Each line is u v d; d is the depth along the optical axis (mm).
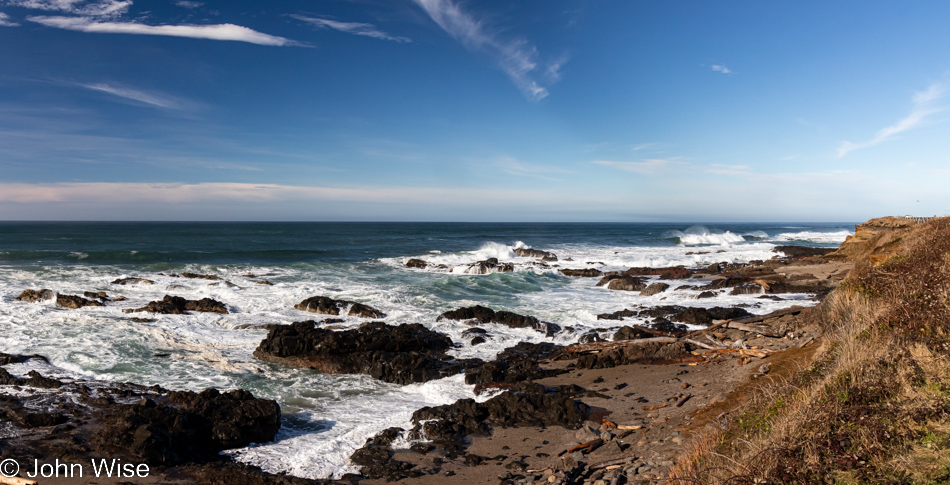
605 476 6914
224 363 13234
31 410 9406
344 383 12312
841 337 8562
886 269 10961
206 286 23266
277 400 11055
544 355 14508
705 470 5445
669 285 26562
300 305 19250
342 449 8609
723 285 24031
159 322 16734
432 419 9633
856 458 4777
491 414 9906
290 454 8430
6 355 12430
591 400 10633
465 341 15914
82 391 10461
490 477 7477
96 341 14336
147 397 10461
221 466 7898
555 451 8297
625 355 13672
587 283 28359
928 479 4336
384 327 16484
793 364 10234
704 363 12625
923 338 6711
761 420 6219
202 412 8953
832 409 5422
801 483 4648
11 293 19875
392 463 8008
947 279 8016
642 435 8445
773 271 29125
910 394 5570
